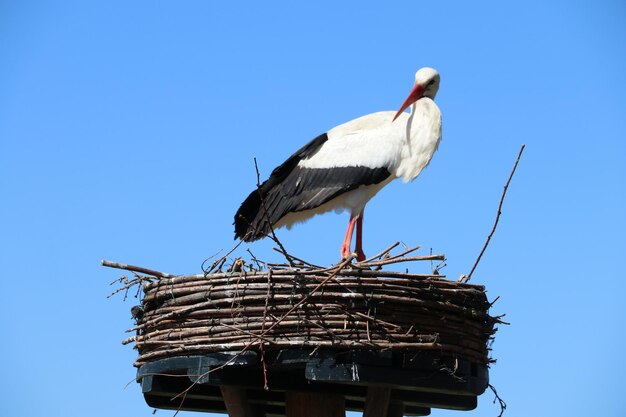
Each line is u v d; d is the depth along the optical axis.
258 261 9.88
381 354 9.07
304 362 9.03
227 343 9.17
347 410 11.77
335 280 9.14
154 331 9.84
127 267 10.32
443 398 10.66
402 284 9.30
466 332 9.64
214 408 11.10
